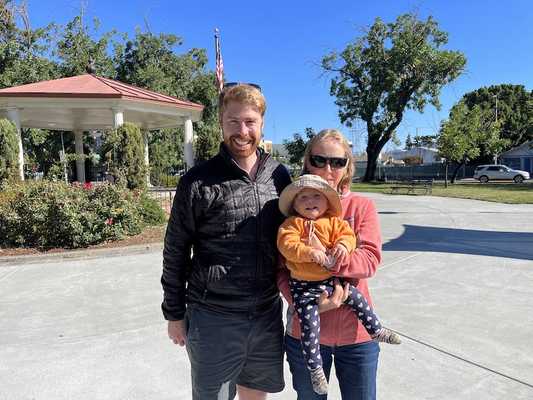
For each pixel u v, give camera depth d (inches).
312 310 79.7
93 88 634.2
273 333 89.0
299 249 77.5
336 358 84.8
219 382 85.8
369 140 1688.0
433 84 1540.4
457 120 1328.7
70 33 1238.3
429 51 1482.5
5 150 477.4
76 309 201.5
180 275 87.2
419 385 124.7
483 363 136.7
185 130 745.0
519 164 2127.2
